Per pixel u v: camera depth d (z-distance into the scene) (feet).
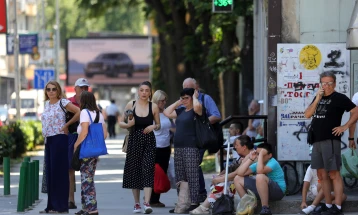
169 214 96.12
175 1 233.55
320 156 87.81
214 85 220.64
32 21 542.16
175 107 96.32
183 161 95.71
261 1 138.10
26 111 378.73
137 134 96.32
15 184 138.00
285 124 101.19
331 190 91.15
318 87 100.83
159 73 326.65
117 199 117.29
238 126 120.57
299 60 100.89
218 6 122.11
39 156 212.84
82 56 471.21
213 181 94.68
